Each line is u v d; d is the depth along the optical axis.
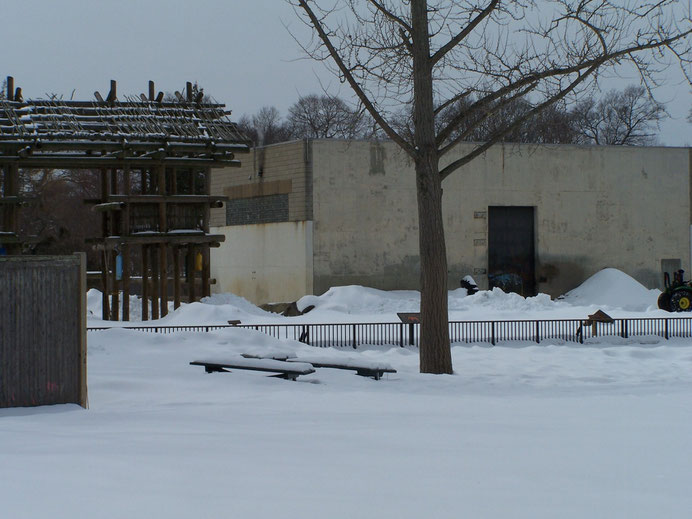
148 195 35.91
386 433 9.80
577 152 53.03
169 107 38.31
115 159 35.66
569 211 52.91
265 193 51.03
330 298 44.41
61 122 35.38
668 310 42.53
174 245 36.78
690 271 55.59
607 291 50.66
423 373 19.67
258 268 52.00
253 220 52.38
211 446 8.64
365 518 5.72
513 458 8.12
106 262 36.69
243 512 5.80
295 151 48.47
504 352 25.31
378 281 49.00
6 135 33.72
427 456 8.18
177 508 5.84
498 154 51.25
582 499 6.38
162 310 36.38
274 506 5.98
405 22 20.67
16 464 7.32
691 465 7.80
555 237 52.56
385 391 15.38
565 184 52.81
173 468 7.30
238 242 53.94
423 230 20.47
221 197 37.31
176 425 10.57
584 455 8.31
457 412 12.23
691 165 55.66
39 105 36.56
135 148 35.12
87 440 8.99
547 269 52.31
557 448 8.73
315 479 6.98
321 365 17.75
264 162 51.03
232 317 34.34
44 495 6.11
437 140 20.58
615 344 29.58
